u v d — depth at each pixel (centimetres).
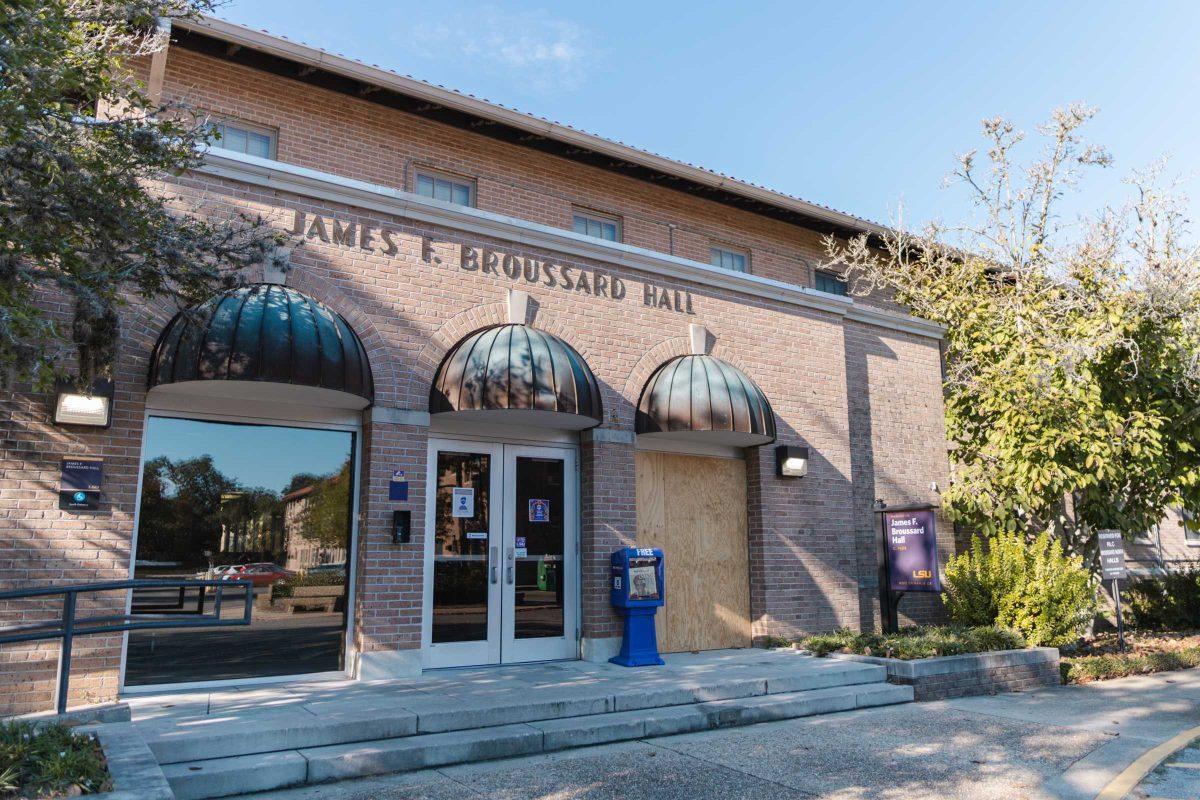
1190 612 1731
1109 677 1164
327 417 934
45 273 574
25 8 542
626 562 1030
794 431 1305
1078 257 1427
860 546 1382
